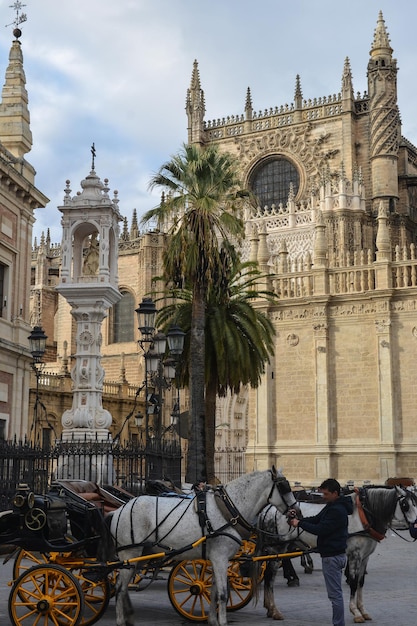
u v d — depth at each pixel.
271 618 13.82
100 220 27.09
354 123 72.31
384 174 67.88
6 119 41.94
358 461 46.38
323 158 72.44
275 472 12.59
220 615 11.81
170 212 33.06
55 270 82.25
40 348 26.45
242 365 33.38
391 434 45.53
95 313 26.52
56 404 55.03
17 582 12.02
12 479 24.08
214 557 12.17
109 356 74.50
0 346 36.91
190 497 12.98
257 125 76.44
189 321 34.84
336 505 11.55
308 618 13.89
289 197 66.94
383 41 70.06
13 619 11.91
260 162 75.75
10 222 39.44
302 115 74.25
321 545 11.47
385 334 46.81
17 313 39.78
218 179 33.12
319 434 47.50
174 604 13.72
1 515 12.40
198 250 31.38
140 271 73.69
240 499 12.45
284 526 14.65
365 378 47.22
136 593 16.59
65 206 27.16
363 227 65.00
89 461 22.66
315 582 18.86
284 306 50.06
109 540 12.57
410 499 13.88
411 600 16.00
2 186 38.22
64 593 11.98
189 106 79.44
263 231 52.84
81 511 12.83
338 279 49.22
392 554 26.77
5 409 38.03
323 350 48.28
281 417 49.22
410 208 72.19
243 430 62.41
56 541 12.29
